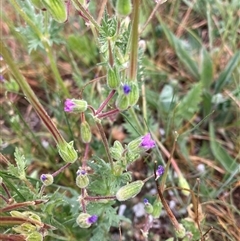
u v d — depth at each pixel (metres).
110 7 0.17
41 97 0.18
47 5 0.10
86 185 0.11
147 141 0.11
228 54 0.18
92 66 0.18
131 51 0.10
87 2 0.11
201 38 0.19
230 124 0.17
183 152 0.16
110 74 0.10
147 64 0.17
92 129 0.17
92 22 0.11
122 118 0.17
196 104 0.16
